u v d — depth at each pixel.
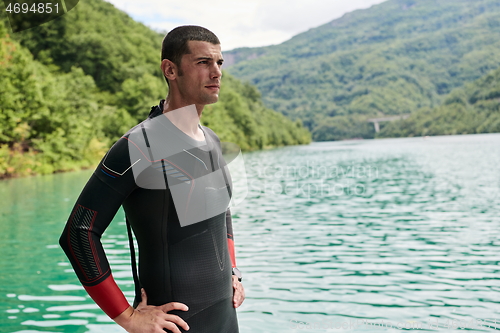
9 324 3.62
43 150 26.75
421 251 5.93
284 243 6.48
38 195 13.68
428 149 43.22
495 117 118.56
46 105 28.27
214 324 1.49
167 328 1.36
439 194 11.89
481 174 17.17
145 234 1.43
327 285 4.55
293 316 3.71
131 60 63.22
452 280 4.67
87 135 33.34
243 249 6.15
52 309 3.98
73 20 63.41
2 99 25.00
